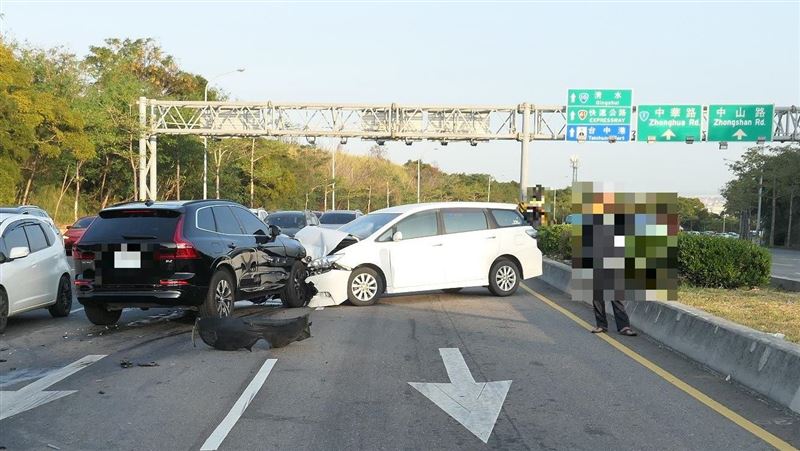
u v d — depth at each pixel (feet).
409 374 27.37
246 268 39.11
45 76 145.07
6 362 29.48
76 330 36.96
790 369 23.40
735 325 28.78
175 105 128.98
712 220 344.90
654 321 35.22
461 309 44.47
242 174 222.69
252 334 31.14
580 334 35.94
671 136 121.70
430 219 48.42
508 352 31.48
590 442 19.76
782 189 207.82
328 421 21.53
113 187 173.78
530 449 19.20
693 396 24.41
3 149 113.50
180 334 35.68
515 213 51.88
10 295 36.24
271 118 129.29
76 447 19.25
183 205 36.19
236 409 22.71
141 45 232.53
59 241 42.83
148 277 34.32
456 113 127.65
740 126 121.29
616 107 121.08
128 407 22.95
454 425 21.24
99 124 145.69
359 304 45.73
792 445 19.51
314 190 269.64
